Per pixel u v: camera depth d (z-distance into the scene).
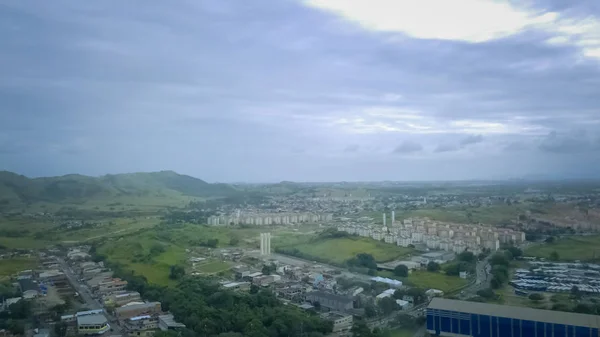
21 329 156.62
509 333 142.25
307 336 148.12
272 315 157.62
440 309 152.62
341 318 164.75
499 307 151.50
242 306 169.25
